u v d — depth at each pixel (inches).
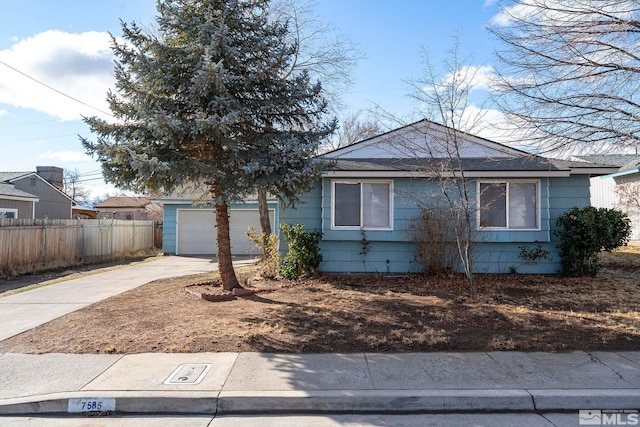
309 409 159.5
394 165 425.7
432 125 409.7
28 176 1003.3
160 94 319.9
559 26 269.7
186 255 808.3
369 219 429.4
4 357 203.9
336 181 428.8
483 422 150.2
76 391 165.3
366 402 159.9
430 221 411.5
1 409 157.9
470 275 324.5
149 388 167.2
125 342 223.0
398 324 250.2
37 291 385.1
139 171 279.0
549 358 197.8
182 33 320.8
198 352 207.8
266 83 330.3
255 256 754.8
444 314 270.7
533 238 414.9
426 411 159.5
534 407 159.5
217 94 303.6
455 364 191.2
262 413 158.7
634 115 262.7
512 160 421.7
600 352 204.8
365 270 432.8
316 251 418.9
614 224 396.2
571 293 334.0
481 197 421.4
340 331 237.6
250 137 334.3
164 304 310.8
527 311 276.5
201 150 333.4
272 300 316.2
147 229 915.4
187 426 148.3
